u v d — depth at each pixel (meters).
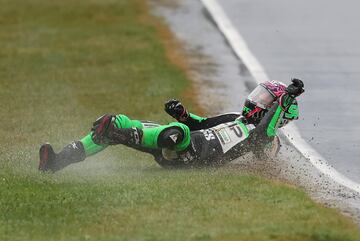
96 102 54.59
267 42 71.06
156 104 53.81
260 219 31.66
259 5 84.06
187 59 66.56
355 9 81.56
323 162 42.41
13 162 39.94
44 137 45.94
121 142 37.41
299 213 32.38
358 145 45.66
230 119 41.00
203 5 84.88
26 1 88.25
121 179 36.69
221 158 38.75
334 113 52.09
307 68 63.25
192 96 56.09
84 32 76.31
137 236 30.22
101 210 32.75
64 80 60.94
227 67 64.06
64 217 32.22
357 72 61.97
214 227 30.92
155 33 75.00
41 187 35.62
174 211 32.47
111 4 86.19
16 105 53.81
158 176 37.16
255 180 36.34
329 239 30.17
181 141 37.59
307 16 79.31
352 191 37.41
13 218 32.28
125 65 65.06
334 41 70.81
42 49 70.62
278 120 38.91
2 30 77.94
